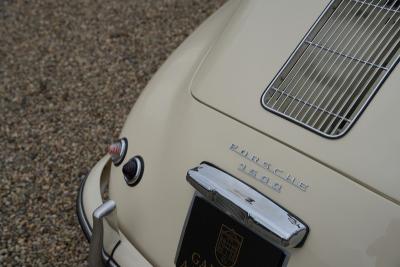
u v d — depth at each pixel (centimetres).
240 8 236
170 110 224
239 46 223
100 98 345
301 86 211
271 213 194
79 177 307
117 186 225
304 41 217
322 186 194
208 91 218
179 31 392
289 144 201
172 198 211
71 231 286
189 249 205
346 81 207
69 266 274
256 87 213
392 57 206
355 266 188
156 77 242
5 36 400
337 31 216
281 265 193
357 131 198
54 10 423
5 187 305
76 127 330
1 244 282
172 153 214
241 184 200
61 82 359
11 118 337
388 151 194
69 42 391
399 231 187
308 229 192
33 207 296
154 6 420
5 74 368
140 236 215
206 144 209
